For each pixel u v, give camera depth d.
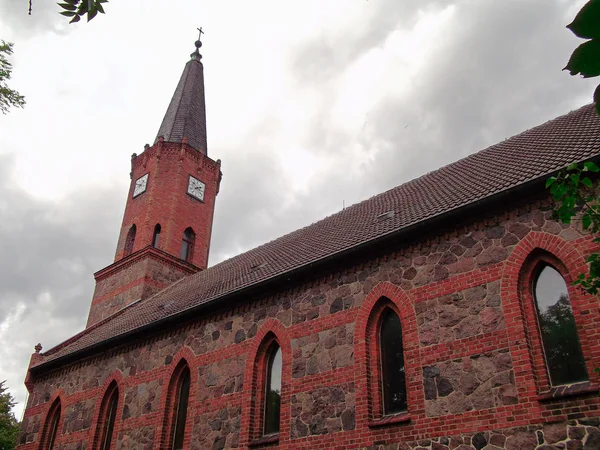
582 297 9.97
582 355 9.92
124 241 30.08
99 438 18.86
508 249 11.41
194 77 38.19
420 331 12.01
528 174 12.08
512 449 9.73
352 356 12.98
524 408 9.88
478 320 11.21
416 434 11.09
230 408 15.14
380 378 12.55
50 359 22.88
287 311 15.07
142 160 32.31
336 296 14.07
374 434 11.76
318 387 13.30
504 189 11.74
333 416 12.68
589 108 16.11
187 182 31.64
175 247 29.58
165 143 32.12
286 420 13.56
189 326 17.81
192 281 24.88
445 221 12.53
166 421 16.81
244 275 19.09
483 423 10.28
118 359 19.81
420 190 17.52
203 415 15.76
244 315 16.25
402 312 12.50
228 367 15.84
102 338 21.22
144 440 16.98
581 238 10.45
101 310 28.19
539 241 10.99
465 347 11.16
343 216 20.38
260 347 15.36
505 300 10.99
